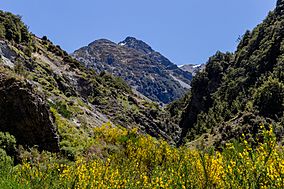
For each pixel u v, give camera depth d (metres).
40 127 19.12
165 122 94.00
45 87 40.47
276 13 109.88
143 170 13.97
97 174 10.75
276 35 95.06
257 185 7.01
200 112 111.31
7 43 45.03
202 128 91.69
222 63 120.56
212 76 118.44
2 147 15.62
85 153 20.22
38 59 54.41
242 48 117.94
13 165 14.74
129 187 9.93
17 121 18.53
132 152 17.45
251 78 94.25
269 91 70.94
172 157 15.08
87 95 63.81
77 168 11.40
